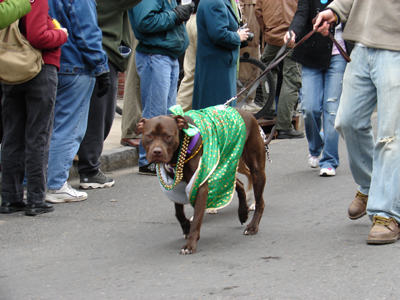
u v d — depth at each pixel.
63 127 4.84
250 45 9.26
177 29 5.92
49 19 4.27
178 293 2.72
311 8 5.50
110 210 4.63
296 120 9.22
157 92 5.88
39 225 4.19
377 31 3.34
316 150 6.06
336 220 4.02
